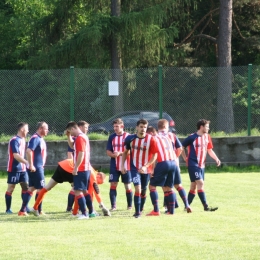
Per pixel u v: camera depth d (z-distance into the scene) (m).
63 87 54.91
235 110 57.44
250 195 39.47
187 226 27.11
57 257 21.16
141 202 33.47
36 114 54.66
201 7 94.75
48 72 54.66
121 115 55.66
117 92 55.44
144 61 80.50
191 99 56.84
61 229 26.92
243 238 24.16
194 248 22.34
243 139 56.62
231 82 57.31
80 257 21.11
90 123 55.44
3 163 53.94
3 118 54.25
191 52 96.19
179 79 56.62
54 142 54.31
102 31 75.06
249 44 93.44
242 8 93.94
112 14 78.56
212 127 57.44
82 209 31.00
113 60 77.25
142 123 31.08
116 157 35.22
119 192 42.66
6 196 33.91
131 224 28.06
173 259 20.77
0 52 108.44
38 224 28.80
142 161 31.27
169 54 84.50
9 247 22.89
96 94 55.44
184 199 32.59
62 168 31.72
